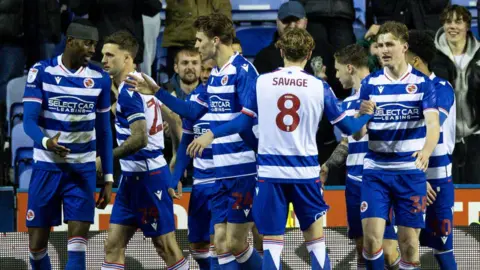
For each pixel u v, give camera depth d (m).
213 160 22.98
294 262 26.64
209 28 21.31
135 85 20.95
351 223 24.56
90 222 21.34
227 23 21.41
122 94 21.61
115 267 22.06
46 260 21.91
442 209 23.17
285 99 19.52
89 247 26.45
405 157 21.39
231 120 20.14
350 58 24.28
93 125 21.42
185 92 27.64
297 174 19.64
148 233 22.11
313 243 20.00
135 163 21.88
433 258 27.03
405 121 21.28
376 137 21.55
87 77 21.16
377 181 21.62
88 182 21.28
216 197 21.83
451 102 22.39
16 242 26.30
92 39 20.94
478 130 29.66
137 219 22.03
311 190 19.81
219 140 21.30
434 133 20.56
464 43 29.52
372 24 31.30
